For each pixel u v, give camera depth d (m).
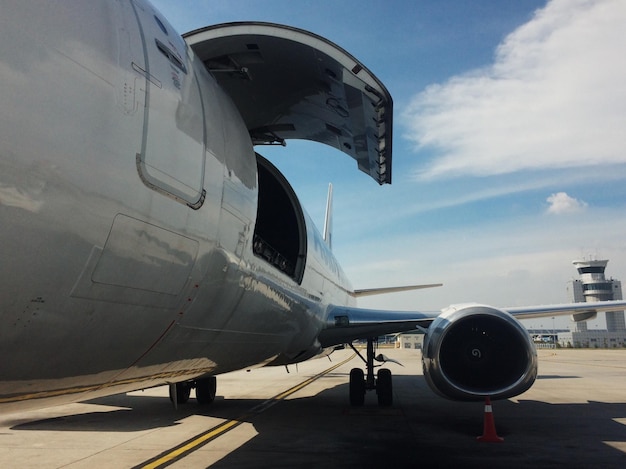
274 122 6.83
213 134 3.74
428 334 6.61
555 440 7.04
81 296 2.40
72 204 2.23
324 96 5.87
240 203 4.15
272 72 5.51
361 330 9.64
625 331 118.69
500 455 6.14
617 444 6.79
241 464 5.74
